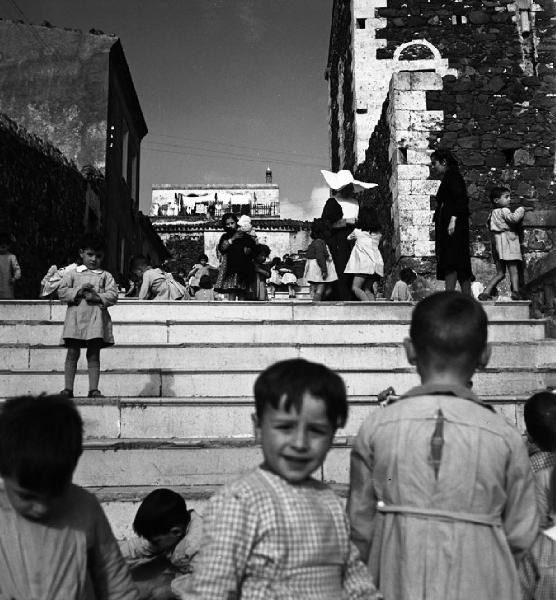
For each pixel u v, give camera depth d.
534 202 13.38
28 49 20.61
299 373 2.07
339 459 4.69
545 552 2.43
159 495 3.59
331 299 9.88
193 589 1.95
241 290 10.65
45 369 6.51
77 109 20.30
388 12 17.09
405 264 13.15
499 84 13.74
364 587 2.10
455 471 2.19
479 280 13.02
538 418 3.32
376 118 17.28
